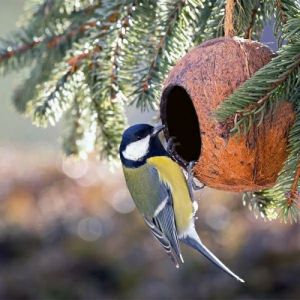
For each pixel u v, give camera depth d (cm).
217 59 626
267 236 1858
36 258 1991
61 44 824
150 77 708
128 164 806
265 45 635
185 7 704
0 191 2241
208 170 639
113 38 718
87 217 2098
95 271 1945
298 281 1777
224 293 1788
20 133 3500
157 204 802
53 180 2278
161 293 1820
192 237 792
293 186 585
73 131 848
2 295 1900
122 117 782
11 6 3462
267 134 602
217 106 617
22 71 875
